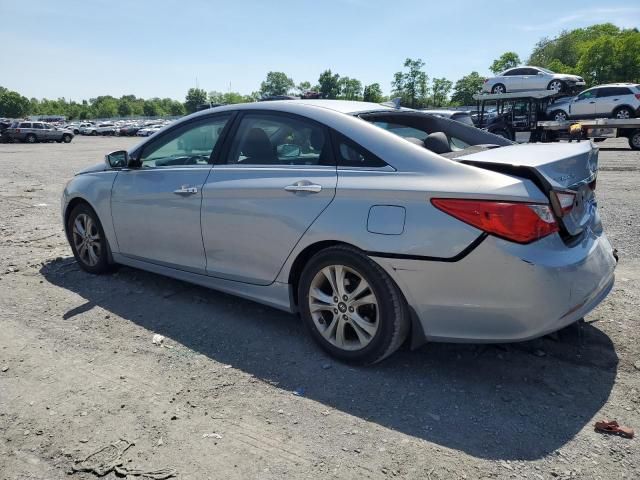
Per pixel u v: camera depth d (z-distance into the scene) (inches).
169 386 120.8
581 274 112.0
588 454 97.4
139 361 132.1
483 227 106.9
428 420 107.8
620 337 141.0
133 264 180.7
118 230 179.8
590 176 128.7
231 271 148.7
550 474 92.4
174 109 6264.8
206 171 152.8
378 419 108.3
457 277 110.3
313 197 127.8
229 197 143.7
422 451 98.5
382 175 121.0
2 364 130.0
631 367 126.6
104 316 159.2
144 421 107.6
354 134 128.8
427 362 131.0
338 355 129.6
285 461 96.1
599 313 156.0
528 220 105.9
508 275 106.4
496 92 978.1
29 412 110.4
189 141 163.3
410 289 115.3
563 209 111.5
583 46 2864.2
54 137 1753.2
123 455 97.6
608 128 736.3
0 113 5231.3
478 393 117.4
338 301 127.1
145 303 168.9
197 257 156.9
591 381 121.5
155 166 171.2
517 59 3110.2
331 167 129.4
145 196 166.6
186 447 99.9
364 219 119.1
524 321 108.2
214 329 150.2
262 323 153.9
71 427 105.6
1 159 860.0
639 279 183.8
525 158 117.4
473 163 116.3
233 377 124.9
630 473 92.6
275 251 135.9
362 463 95.5
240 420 108.3
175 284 185.3
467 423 106.7
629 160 582.6
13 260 215.9
